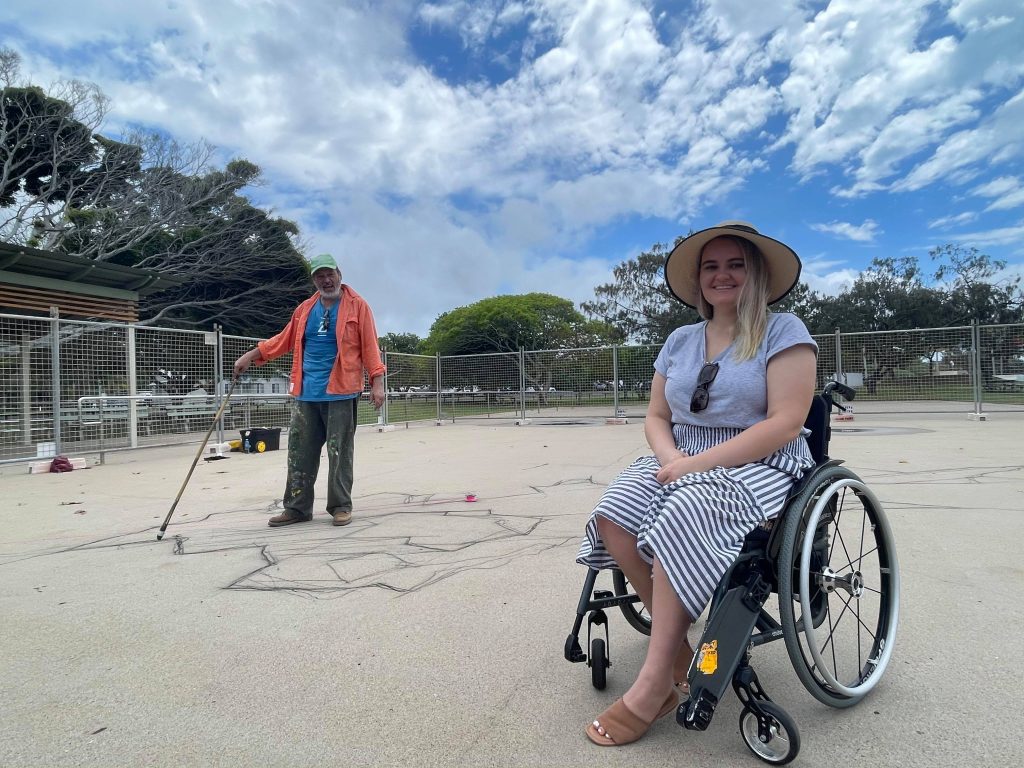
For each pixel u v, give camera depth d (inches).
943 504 170.2
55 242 770.8
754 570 66.7
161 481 256.4
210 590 115.0
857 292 1325.0
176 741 66.3
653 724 68.7
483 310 1503.4
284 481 253.3
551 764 61.2
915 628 91.4
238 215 885.8
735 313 80.3
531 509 180.1
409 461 298.4
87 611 104.8
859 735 64.9
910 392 488.4
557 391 584.7
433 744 64.9
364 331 168.7
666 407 85.2
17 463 290.4
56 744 66.0
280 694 76.1
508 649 87.7
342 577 121.2
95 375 342.3
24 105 775.7
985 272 1306.6
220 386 405.4
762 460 71.0
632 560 69.5
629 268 1433.3
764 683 77.3
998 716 67.7
